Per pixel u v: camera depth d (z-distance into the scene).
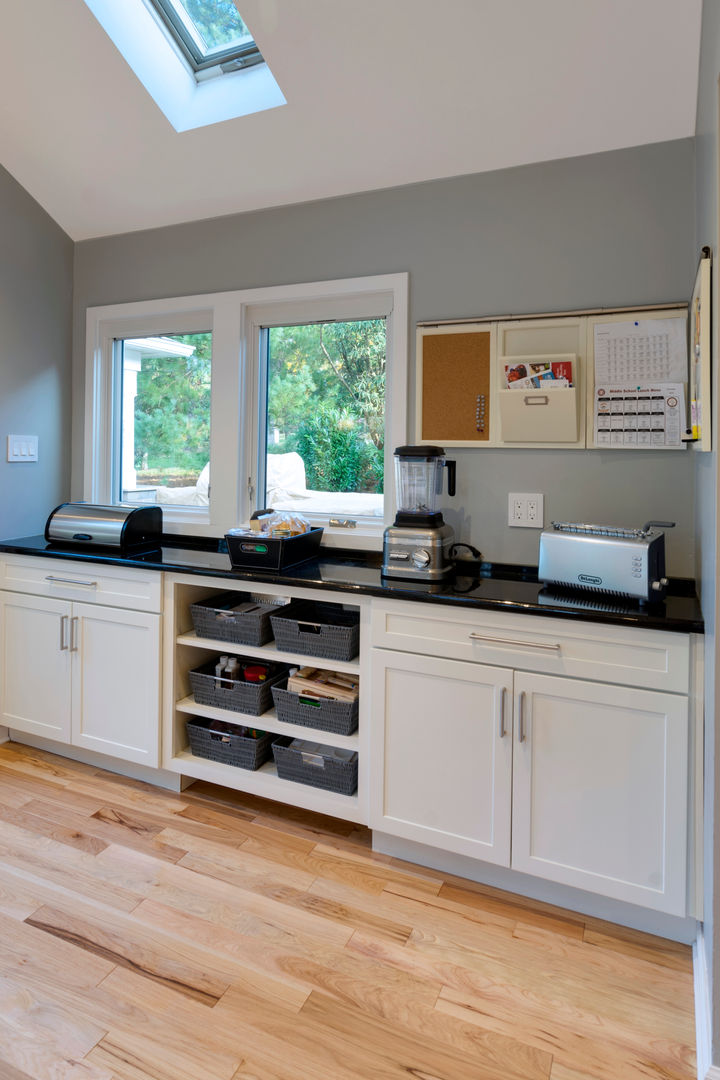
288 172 2.46
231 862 2.02
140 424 3.08
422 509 2.23
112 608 2.43
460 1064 1.37
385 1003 1.51
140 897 1.84
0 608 2.68
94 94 2.34
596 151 2.11
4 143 2.66
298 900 1.86
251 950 1.66
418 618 1.93
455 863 1.99
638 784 1.67
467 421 2.31
